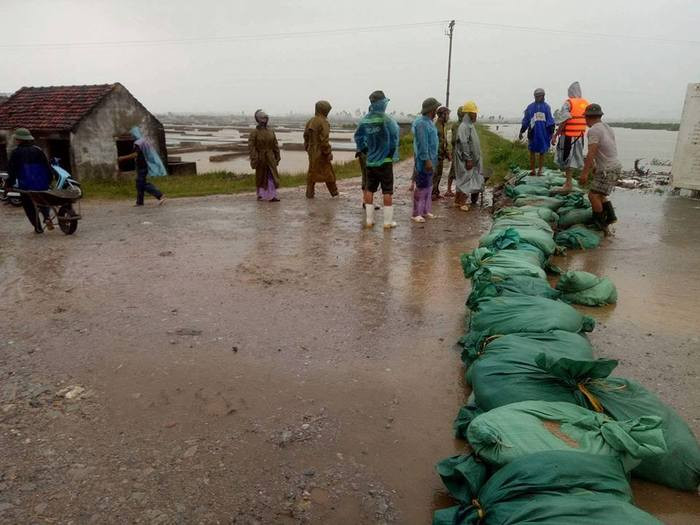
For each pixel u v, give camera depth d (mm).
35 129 15773
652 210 10164
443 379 3916
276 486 2814
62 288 5926
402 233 8453
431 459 3037
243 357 4234
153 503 2678
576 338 3494
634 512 1968
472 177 10141
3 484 2797
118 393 3709
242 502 2699
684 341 4461
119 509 2635
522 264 4980
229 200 12148
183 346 4426
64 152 16391
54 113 16219
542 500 2064
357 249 7480
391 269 6547
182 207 11320
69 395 3678
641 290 5723
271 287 5883
